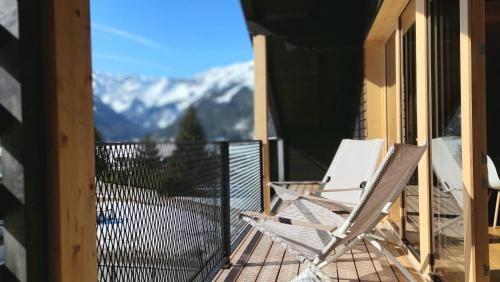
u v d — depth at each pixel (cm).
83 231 106
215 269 264
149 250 177
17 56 92
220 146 284
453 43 205
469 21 177
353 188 301
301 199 289
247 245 329
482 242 176
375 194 189
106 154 152
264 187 495
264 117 521
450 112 211
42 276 96
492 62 431
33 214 94
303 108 756
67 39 101
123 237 159
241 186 389
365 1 474
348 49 544
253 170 466
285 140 813
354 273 261
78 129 105
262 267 276
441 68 225
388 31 410
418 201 282
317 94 716
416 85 272
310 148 802
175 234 207
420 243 256
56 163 97
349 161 347
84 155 107
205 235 253
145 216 175
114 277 153
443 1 220
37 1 97
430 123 239
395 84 374
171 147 209
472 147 177
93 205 111
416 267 270
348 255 297
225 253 278
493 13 376
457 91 200
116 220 156
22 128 92
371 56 465
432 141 238
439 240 235
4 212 93
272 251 312
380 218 218
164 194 195
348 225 190
